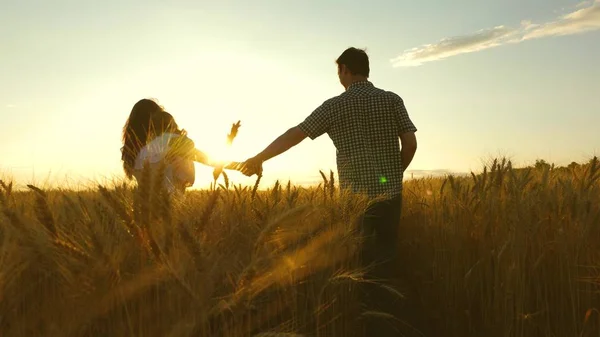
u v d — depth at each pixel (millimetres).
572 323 3020
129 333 1752
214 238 2061
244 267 2002
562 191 3436
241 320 1918
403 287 3729
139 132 3168
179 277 1731
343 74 3945
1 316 1687
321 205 2777
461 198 3795
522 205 3297
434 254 3807
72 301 1708
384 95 3795
